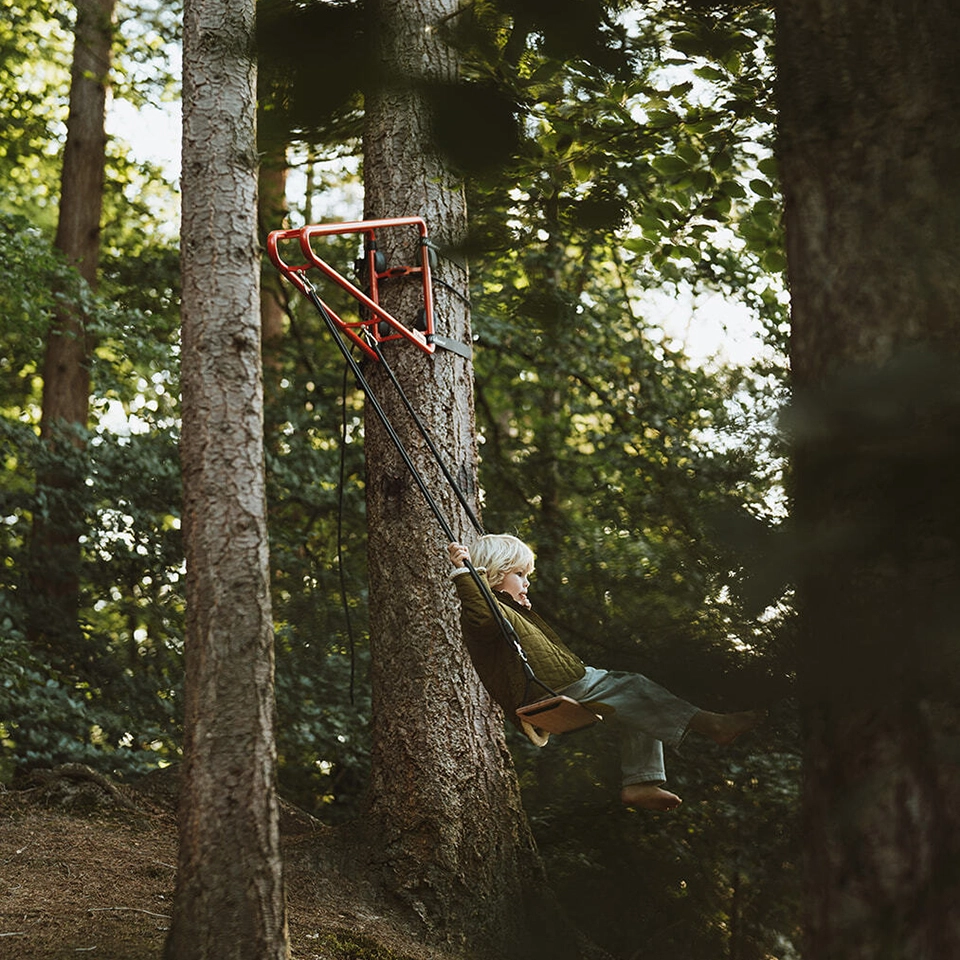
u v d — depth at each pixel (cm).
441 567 622
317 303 473
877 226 227
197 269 405
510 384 1258
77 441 1128
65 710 934
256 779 371
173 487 1120
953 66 218
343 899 575
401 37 229
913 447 152
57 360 1192
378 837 601
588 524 1035
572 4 238
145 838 612
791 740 308
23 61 1402
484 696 622
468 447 644
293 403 1226
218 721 371
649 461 1009
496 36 239
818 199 238
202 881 362
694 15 290
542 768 655
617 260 1136
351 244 1317
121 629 1173
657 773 397
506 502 1171
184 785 373
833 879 223
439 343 626
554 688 409
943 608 155
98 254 1280
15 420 1172
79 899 494
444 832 594
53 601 1076
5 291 1066
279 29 228
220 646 375
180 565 1098
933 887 209
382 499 634
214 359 397
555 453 1191
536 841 652
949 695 159
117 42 1317
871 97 228
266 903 365
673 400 1070
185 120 416
